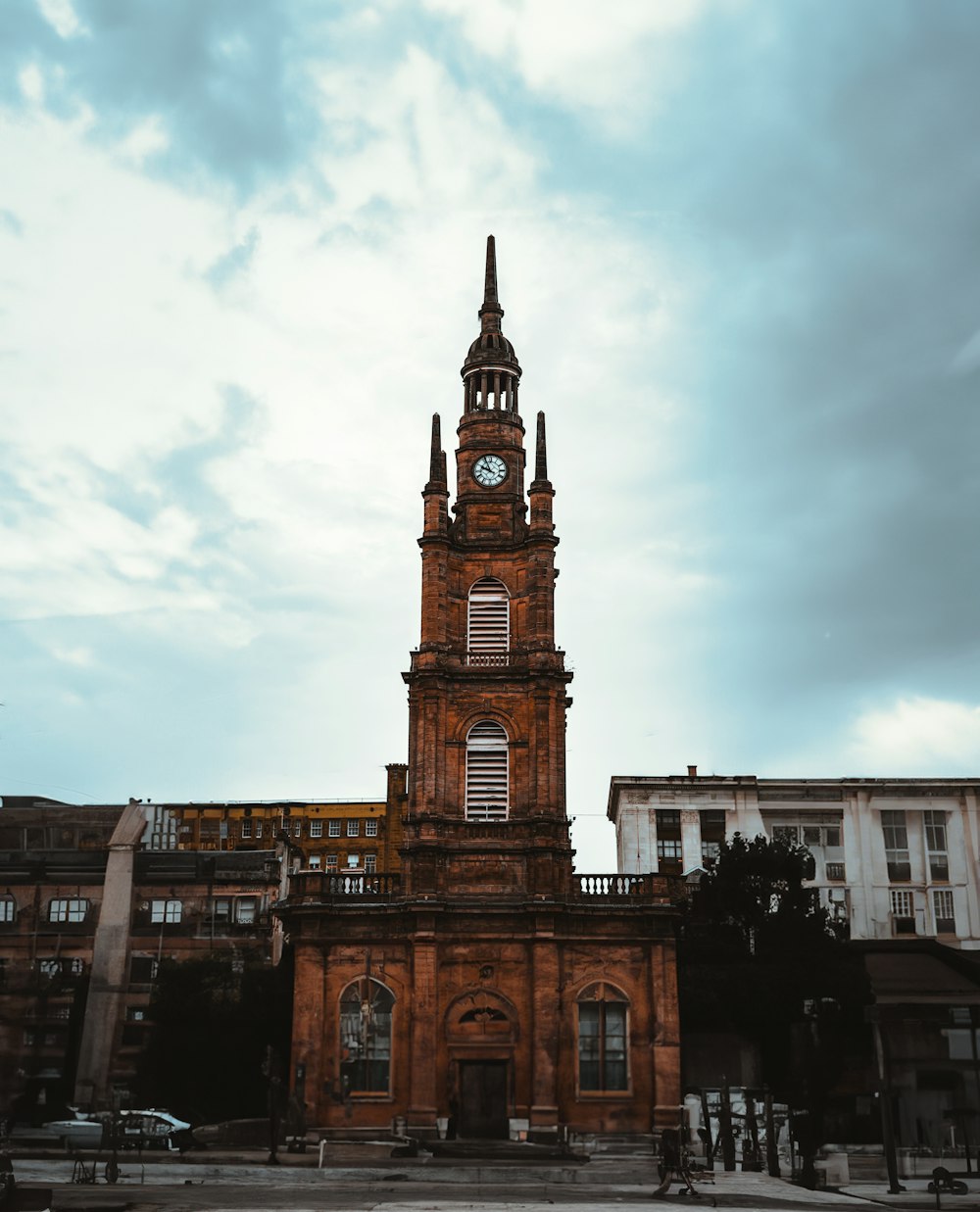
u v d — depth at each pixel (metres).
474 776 63.22
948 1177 43.84
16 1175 44.03
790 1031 62.75
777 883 70.88
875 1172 51.38
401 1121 57.28
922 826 100.31
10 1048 41.50
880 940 74.62
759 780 100.31
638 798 100.19
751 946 68.56
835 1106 61.41
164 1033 65.69
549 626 65.00
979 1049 60.97
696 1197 39.12
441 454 67.75
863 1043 62.41
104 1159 47.53
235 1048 64.75
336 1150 52.88
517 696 64.12
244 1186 42.81
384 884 62.47
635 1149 55.75
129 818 76.44
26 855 75.31
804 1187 45.12
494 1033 59.00
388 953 60.28
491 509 67.75
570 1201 37.88
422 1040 58.34
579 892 61.38
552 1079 57.81
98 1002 71.69
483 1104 58.31
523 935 60.03
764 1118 56.06
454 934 60.12
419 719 63.59
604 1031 59.19
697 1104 59.38
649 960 60.09
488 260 73.94
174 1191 39.34
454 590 66.25
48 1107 55.31
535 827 61.91
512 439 69.19
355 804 138.75
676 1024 59.09
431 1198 38.25
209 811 128.62
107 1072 69.62
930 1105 59.81
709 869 74.19
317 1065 58.72
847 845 99.69
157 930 74.75
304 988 59.69
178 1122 58.81
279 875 76.81
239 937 74.12
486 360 70.50
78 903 74.44
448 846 61.81
